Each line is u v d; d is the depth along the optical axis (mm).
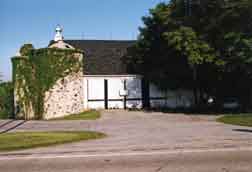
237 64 29859
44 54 30172
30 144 13844
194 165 9828
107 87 37938
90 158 11125
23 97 30750
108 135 17219
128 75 38250
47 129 21016
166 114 31000
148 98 38406
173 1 33625
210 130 18469
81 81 32562
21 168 9906
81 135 16688
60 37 36594
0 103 32562
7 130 20609
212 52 29891
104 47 41406
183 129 19344
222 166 9664
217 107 35906
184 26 31375
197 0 31203
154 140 14914
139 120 26125
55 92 30375
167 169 9383
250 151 11852
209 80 34969
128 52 39438
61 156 11531
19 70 30859
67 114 31016
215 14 30406
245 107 35375
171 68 35812
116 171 9289
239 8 28844
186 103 38719
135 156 11305
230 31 29484
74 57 31641
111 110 35812
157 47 36656
